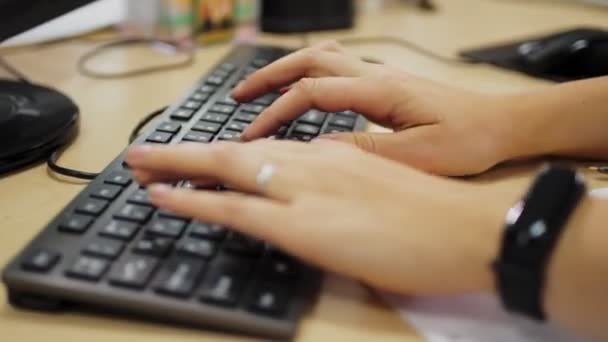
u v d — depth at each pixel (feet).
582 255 1.03
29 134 1.64
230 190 1.28
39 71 2.28
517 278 1.04
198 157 1.24
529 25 3.18
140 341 1.04
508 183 1.57
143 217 1.24
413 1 3.44
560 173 1.14
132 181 1.37
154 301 1.05
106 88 2.15
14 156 1.56
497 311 1.13
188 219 1.24
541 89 1.77
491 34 3.01
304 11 2.89
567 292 1.03
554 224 1.06
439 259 1.08
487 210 1.13
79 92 2.10
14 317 1.08
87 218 1.23
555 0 3.66
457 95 1.66
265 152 1.25
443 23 3.17
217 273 1.12
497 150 1.60
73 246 1.15
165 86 2.19
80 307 1.10
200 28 2.66
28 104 1.80
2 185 1.51
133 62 2.43
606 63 2.32
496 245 1.07
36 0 1.74
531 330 1.09
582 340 1.07
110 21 2.75
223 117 1.77
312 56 1.78
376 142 1.52
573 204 1.09
